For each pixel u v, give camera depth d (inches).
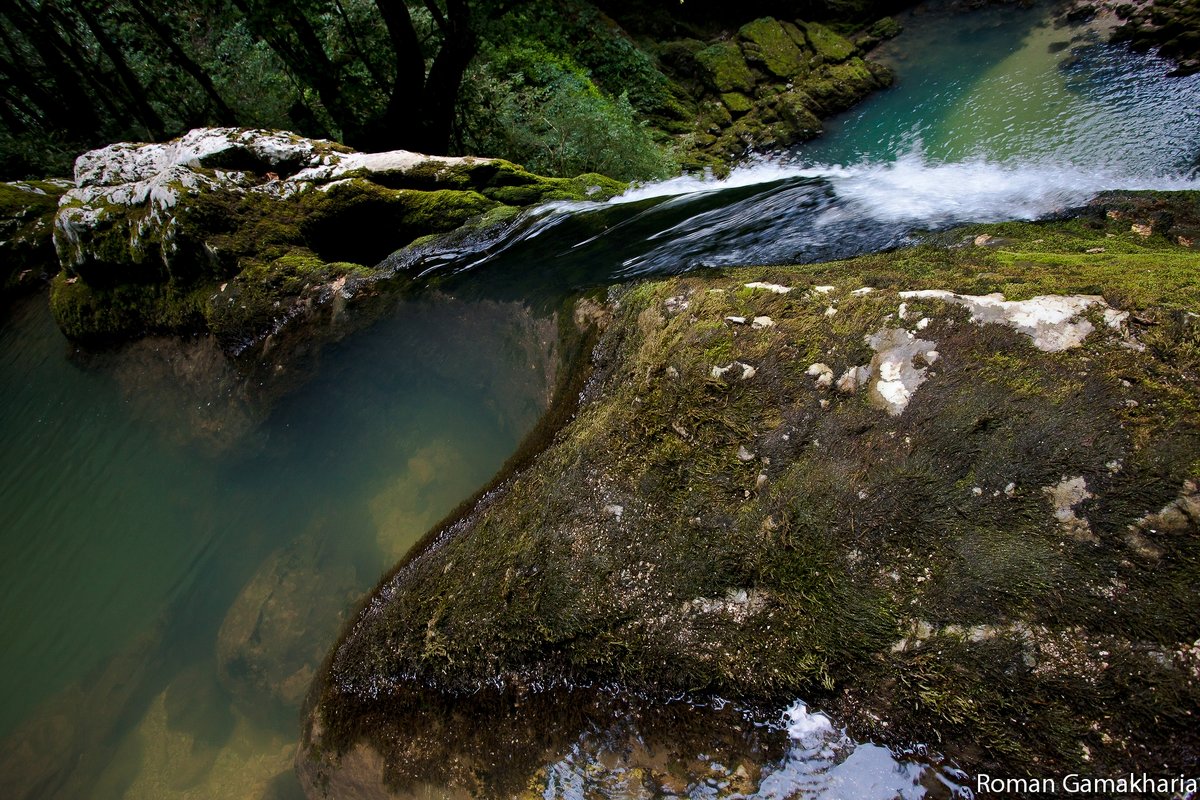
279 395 166.4
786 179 166.9
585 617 75.5
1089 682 54.3
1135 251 95.3
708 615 70.3
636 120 384.8
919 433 68.3
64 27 349.4
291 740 137.7
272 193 179.6
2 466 211.2
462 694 82.2
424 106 289.7
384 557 146.3
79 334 201.9
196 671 158.7
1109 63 293.1
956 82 346.9
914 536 64.2
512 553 85.4
